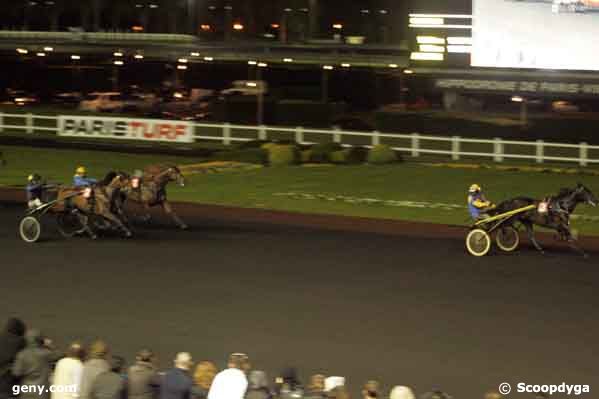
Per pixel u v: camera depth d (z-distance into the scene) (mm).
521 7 62781
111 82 94688
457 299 20906
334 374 16031
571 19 61688
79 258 24562
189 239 27094
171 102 71750
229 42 80062
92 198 26344
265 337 18078
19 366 13070
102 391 11867
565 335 18359
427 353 17188
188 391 11984
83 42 79750
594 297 21156
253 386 11969
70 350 13070
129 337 18031
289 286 21906
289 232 28281
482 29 63875
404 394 11438
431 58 65562
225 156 42625
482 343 17812
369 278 22734
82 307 20094
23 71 92875
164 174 27859
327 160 42562
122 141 50188
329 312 19812
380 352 17219
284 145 42500
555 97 63469
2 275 22734
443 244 26734
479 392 15188
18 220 29547
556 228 24719
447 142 52250
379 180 38156
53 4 106625
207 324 18922
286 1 103188
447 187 36625
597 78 61094
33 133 52656
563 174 40469
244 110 64500
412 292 21469
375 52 75375
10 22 108062
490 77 63812
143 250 25562
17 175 38125
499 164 43312
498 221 25016
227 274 23016
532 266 24109
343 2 99188
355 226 29297
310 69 81250
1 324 18766
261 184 36938
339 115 63469
